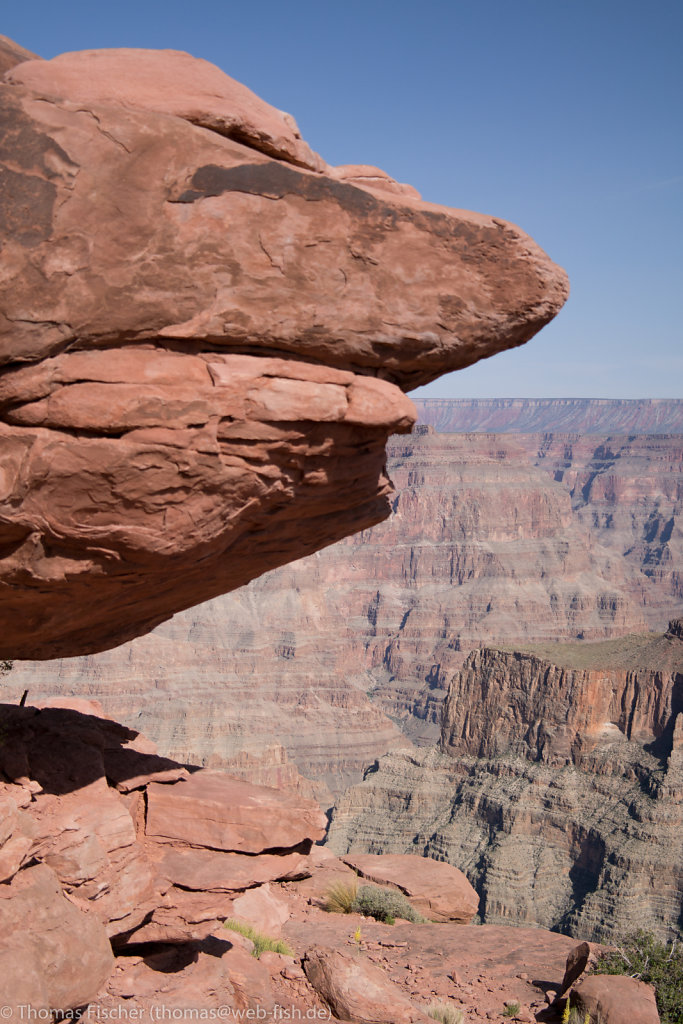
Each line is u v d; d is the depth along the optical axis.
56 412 7.90
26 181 7.50
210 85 8.52
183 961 11.35
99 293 7.77
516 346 9.62
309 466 9.22
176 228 7.95
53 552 8.64
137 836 12.45
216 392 8.25
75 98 7.98
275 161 8.27
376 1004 12.24
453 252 8.88
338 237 8.51
